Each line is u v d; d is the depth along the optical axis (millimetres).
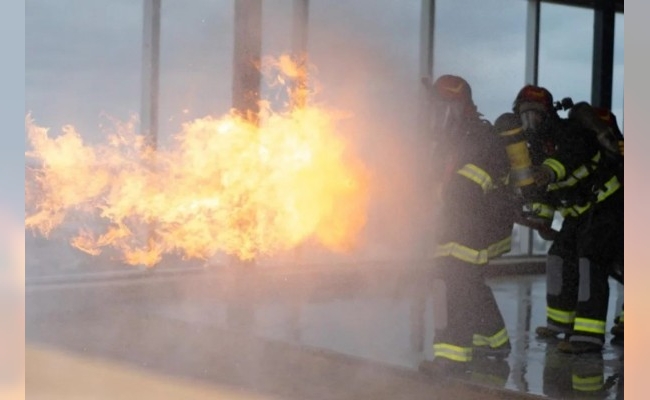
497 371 5668
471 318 5711
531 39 10625
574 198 6340
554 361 6012
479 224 5668
